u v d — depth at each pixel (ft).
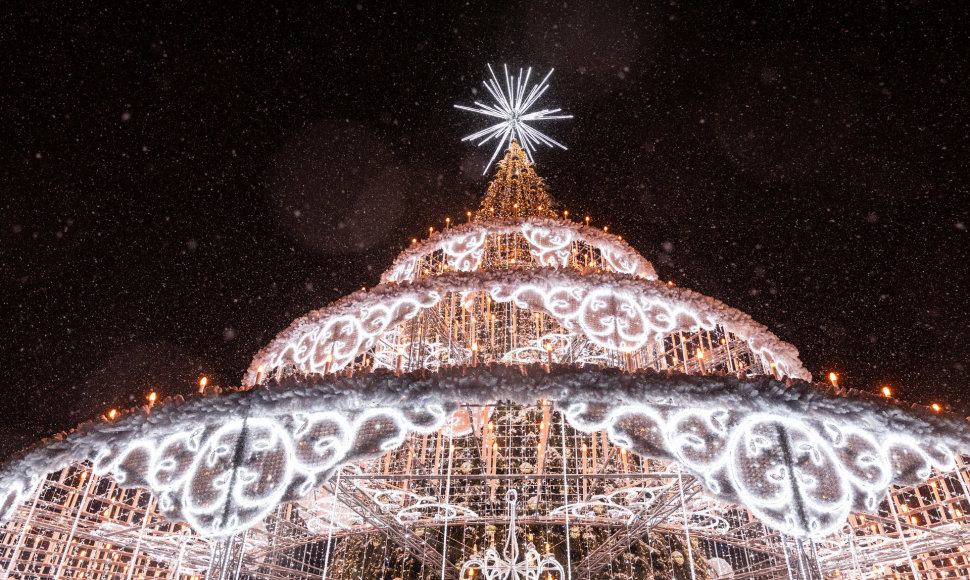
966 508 32.40
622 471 34.32
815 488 19.45
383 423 20.11
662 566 34.19
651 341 30.19
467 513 32.83
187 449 20.75
